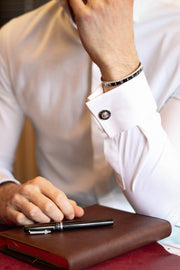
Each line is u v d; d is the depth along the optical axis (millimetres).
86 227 667
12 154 1264
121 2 751
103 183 1074
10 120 1255
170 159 789
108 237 616
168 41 1004
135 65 765
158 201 801
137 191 802
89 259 557
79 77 1085
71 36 1092
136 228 663
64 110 1117
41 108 1166
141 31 1028
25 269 565
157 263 585
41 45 1177
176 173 789
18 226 788
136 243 632
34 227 651
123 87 749
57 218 724
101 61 763
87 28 754
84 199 1140
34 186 780
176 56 982
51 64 1138
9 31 1254
